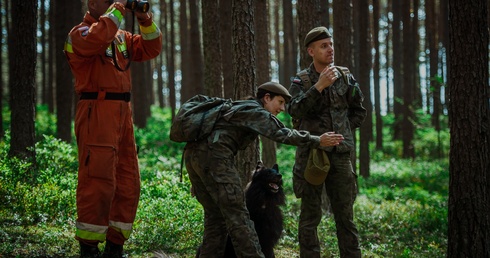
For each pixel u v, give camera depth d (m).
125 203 4.87
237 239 4.29
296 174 4.90
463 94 5.62
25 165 7.76
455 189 5.73
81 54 4.40
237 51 7.25
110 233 4.88
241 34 7.23
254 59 7.32
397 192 13.12
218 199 4.32
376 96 24.00
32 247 5.53
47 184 7.44
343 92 4.82
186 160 4.52
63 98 14.82
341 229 4.93
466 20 5.55
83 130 4.62
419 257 7.25
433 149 23.06
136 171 4.95
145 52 5.03
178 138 4.42
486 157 5.64
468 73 5.58
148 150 16.61
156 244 6.11
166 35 31.84
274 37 38.88
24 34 8.89
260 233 4.78
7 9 21.83
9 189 7.04
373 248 7.31
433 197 12.80
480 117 5.59
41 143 11.19
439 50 28.95
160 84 34.59
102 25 4.36
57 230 6.26
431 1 23.42
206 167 4.33
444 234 8.98
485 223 5.64
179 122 4.37
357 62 21.83
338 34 11.04
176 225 6.58
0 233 5.74
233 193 4.31
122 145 4.85
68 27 15.02
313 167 4.60
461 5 5.55
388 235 8.63
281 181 4.88
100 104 4.62
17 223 6.34
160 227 6.54
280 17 37.00
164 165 13.19
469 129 5.61
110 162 4.59
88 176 4.56
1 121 16.75
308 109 4.67
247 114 4.31
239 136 4.42
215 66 10.66
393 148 24.27
